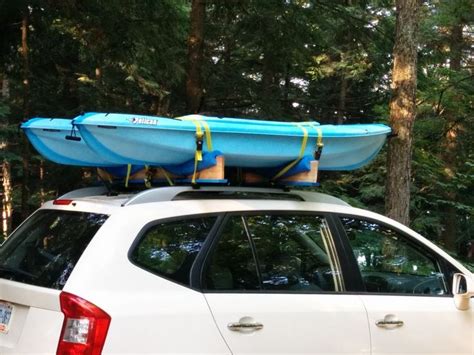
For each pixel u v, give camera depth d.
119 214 3.00
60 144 3.68
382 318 3.43
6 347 2.85
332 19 10.05
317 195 3.83
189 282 2.99
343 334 3.27
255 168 3.80
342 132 3.73
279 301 3.16
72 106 12.78
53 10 8.70
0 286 3.04
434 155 11.23
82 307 2.65
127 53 8.99
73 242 2.98
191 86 9.39
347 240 3.60
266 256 3.30
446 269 3.88
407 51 6.84
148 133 3.16
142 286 2.84
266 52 10.48
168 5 9.06
